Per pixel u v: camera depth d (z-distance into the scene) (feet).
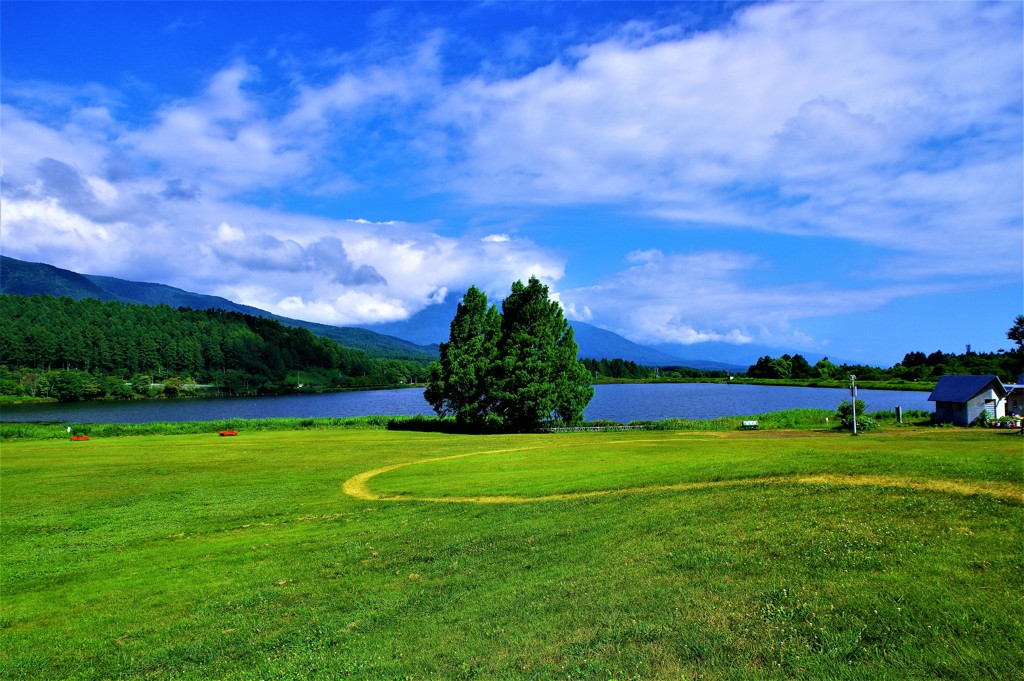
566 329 267.39
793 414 252.62
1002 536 46.19
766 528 56.39
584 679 34.42
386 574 64.13
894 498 60.29
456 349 257.55
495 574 58.44
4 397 554.46
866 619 35.83
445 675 38.24
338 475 134.31
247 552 78.07
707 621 39.11
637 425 246.68
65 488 124.36
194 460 159.63
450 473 126.11
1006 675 28.76
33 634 55.26
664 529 61.87
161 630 54.03
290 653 46.57
